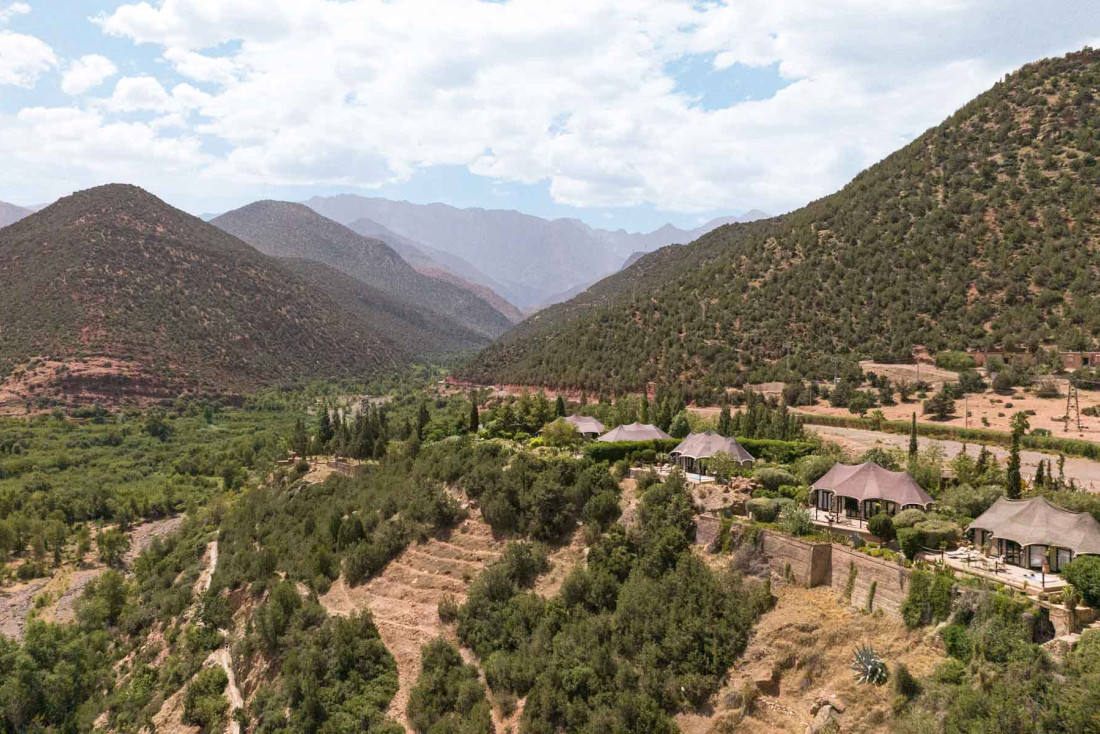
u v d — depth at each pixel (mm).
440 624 44656
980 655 25906
